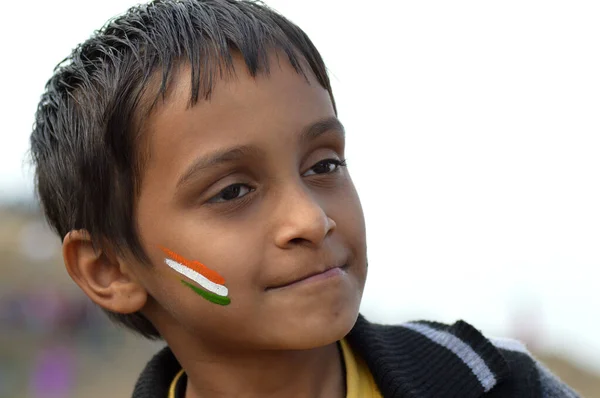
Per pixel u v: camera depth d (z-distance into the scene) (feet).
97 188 9.73
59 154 10.43
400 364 9.68
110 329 66.59
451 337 10.32
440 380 9.61
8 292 67.97
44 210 11.39
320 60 9.53
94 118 9.69
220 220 8.62
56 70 10.98
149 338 11.64
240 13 9.52
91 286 10.14
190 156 8.61
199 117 8.59
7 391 50.67
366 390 9.71
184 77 8.79
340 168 9.30
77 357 59.26
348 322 8.48
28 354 57.47
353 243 8.93
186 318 9.23
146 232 9.27
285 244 8.37
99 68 9.89
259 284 8.52
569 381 50.90
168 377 10.98
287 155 8.56
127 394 52.08
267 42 8.96
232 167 8.52
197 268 8.75
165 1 10.18
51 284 71.87
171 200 8.84
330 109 9.14
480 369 9.74
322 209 8.62
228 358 9.48
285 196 8.50
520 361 10.49
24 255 78.28
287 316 8.43
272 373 9.41
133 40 9.66
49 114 10.82
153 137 8.91
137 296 9.91
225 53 8.70
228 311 8.65
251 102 8.54
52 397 50.65
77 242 10.16
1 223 89.10
